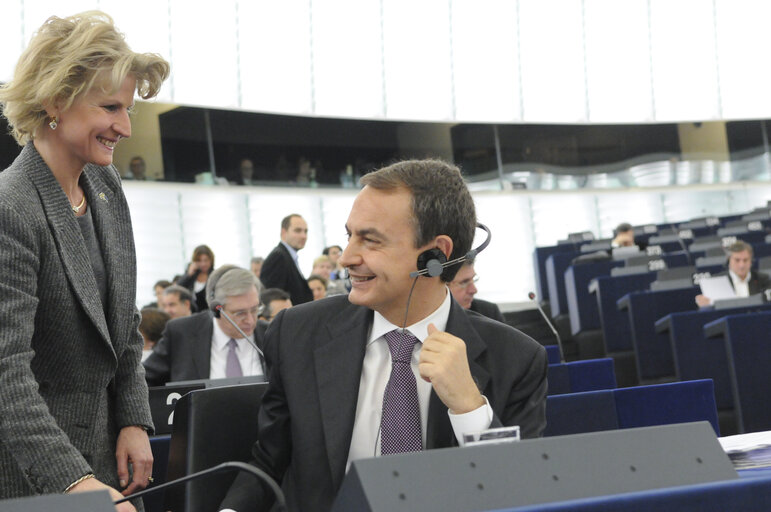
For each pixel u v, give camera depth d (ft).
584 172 49.42
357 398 5.57
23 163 5.88
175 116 39.34
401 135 45.73
